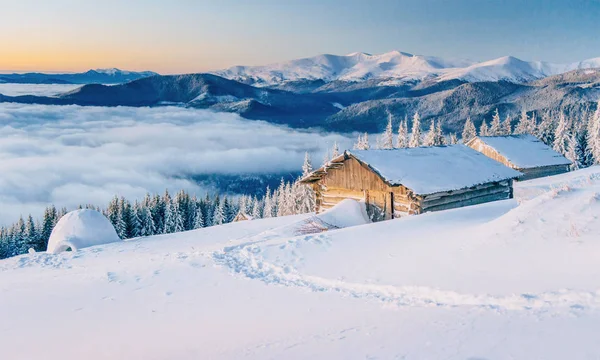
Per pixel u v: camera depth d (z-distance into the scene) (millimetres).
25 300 12141
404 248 13148
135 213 79750
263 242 17219
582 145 75938
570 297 7020
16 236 77812
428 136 78312
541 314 6520
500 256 10125
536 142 56188
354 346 6207
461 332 6129
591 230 9844
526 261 9391
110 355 7516
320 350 6238
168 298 11336
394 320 7488
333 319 8227
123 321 9633
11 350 8250
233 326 8570
